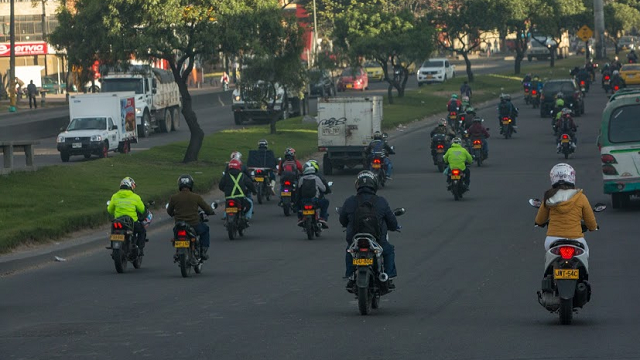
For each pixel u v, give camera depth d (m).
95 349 19.59
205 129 102.69
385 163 58.06
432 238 37.56
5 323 23.05
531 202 21.78
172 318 23.09
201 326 21.86
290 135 89.44
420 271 29.70
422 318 22.11
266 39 67.38
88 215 42.34
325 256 34.25
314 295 26.06
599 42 198.38
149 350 19.33
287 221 45.56
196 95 138.38
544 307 21.67
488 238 36.91
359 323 21.67
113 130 80.56
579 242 20.62
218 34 63.12
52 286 29.22
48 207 44.44
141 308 24.75
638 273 27.73
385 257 23.48
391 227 23.61
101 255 36.66
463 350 18.39
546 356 17.64
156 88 101.56
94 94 82.00
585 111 113.00
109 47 62.91
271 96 87.75
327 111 65.88
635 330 19.89
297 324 21.77
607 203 46.31
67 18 64.38
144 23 63.19
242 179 40.34
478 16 157.12
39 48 169.75
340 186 59.09
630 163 42.81
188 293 27.09
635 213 42.56
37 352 19.44
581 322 21.00
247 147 77.94
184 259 30.11
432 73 165.88
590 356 17.53
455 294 25.45
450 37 163.50
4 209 43.28
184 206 31.00
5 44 169.00
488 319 21.72
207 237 31.38
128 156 67.00
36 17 182.62
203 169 64.06
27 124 94.38
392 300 24.83
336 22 132.62
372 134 65.56
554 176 21.22
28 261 34.09
